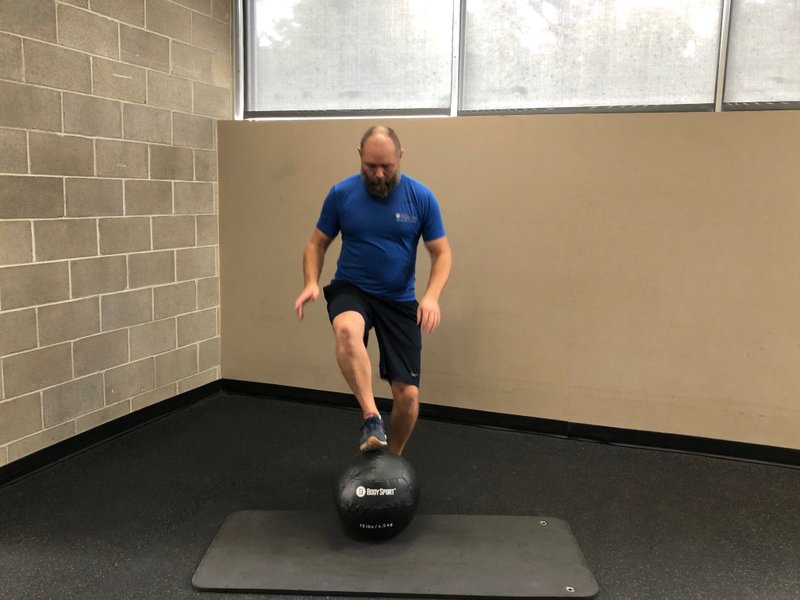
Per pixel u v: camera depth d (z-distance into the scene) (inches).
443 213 141.7
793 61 123.5
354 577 83.1
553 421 140.3
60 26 115.5
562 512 104.6
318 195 151.5
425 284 145.5
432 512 103.3
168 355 148.6
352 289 100.9
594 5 133.9
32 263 114.2
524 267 137.8
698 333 128.3
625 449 133.8
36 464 117.6
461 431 142.7
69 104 118.5
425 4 144.9
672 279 128.4
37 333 116.3
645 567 88.7
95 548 91.8
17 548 91.6
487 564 86.6
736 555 92.3
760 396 125.9
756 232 122.2
